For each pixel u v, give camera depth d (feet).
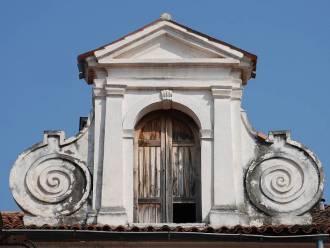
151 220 109.50
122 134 109.70
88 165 108.78
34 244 97.76
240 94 111.34
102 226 102.32
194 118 111.14
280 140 109.60
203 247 102.83
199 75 111.45
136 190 110.11
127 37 111.75
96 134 109.70
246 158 109.29
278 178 108.27
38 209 107.04
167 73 111.45
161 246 102.73
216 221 106.52
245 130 110.22
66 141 109.29
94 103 110.93
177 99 110.93
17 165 108.27
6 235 94.63
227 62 111.34
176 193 110.22
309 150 108.88
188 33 111.96
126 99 110.93
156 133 111.96
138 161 111.04
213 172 108.68
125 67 111.45
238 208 107.55
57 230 102.01
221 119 110.32
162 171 110.83
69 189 107.76
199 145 110.93
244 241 102.32
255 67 113.19
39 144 109.09
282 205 107.55
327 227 101.60
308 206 107.34
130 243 102.68
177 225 106.22
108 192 107.34
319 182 108.06
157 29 112.06
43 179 107.96
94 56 111.04
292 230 101.86
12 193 107.45
